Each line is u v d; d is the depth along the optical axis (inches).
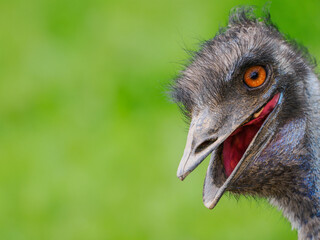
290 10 583.8
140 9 703.1
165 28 678.5
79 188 573.9
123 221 549.0
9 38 721.0
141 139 590.6
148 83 631.8
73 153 598.9
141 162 576.1
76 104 642.8
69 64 678.5
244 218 524.7
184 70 350.9
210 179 324.2
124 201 558.6
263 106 328.8
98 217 555.2
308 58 350.3
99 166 583.8
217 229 526.6
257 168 328.8
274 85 329.7
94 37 699.4
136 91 630.5
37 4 738.2
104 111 627.8
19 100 653.3
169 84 365.7
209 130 325.4
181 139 577.3
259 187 333.1
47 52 698.2
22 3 741.3
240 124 326.6
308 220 335.3
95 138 607.2
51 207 568.1
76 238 548.7
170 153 573.0
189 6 676.1
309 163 331.6
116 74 653.9
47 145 611.2
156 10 692.1
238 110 327.9
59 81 665.6
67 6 730.2
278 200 339.9
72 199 568.7
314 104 337.1
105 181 573.6
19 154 608.7
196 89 335.0
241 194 336.5
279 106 330.0
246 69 329.1
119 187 566.3
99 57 679.1
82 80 660.7
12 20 733.3
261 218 520.1
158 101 613.6
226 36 341.4
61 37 710.5
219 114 327.9
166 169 565.9
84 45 695.1
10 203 576.4
